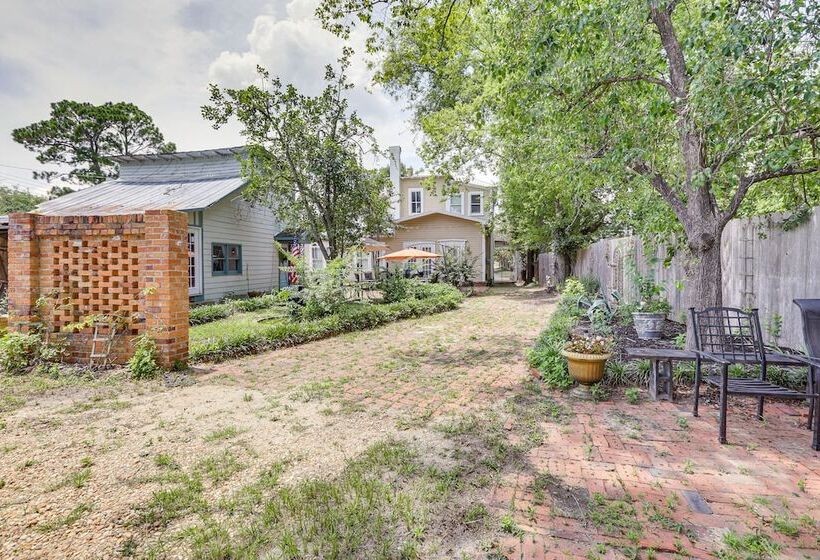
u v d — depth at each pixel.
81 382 4.55
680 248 6.09
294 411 3.76
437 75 15.48
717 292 4.90
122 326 5.04
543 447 3.01
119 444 3.04
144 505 2.26
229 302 11.27
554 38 4.58
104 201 12.88
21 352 4.96
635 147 4.89
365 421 3.52
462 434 3.24
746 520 2.12
